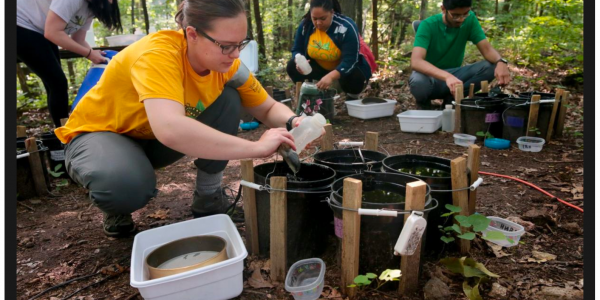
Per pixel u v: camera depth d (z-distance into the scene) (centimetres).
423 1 904
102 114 174
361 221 146
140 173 166
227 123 191
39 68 308
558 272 162
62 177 296
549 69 609
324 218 177
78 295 158
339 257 162
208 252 165
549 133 342
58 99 327
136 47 154
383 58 745
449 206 162
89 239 203
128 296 156
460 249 175
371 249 149
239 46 146
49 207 248
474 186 171
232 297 150
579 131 366
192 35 146
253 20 915
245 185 171
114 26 312
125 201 162
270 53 941
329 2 404
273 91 450
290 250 170
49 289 161
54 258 186
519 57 650
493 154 319
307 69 423
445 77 388
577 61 615
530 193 241
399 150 337
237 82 187
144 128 174
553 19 624
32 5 292
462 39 423
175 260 161
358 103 453
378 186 171
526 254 175
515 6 763
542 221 203
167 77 143
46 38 295
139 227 214
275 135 150
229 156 140
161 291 135
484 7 820
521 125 339
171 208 238
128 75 158
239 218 217
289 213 165
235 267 145
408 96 532
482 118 351
